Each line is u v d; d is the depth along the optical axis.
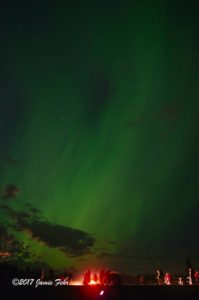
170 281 25.72
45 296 16.70
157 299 14.81
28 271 26.97
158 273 25.55
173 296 15.21
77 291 15.66
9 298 16.56
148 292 15.18
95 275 21.25
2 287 17.86
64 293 16.22
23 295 16.64
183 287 15.91
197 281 25.75
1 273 24.92
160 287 15.38
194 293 15.73
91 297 14.26
